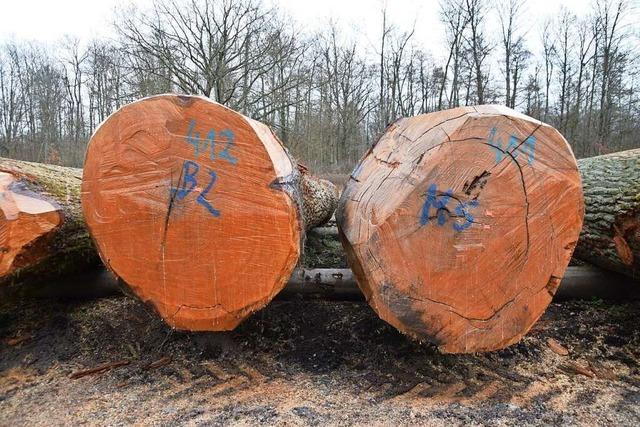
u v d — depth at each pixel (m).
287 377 2.58
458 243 2.14
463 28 22.97
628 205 2.80
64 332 2.98
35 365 2.70
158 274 2.26
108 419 2.18
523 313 2.22
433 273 2.15
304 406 2.29
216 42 16.88
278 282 2.22
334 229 5.15
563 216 2.18
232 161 2.16
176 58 16.67
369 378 2.55
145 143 2.21
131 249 2.26
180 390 2.45
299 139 21.86
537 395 2.38
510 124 2.14
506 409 2.25
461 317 2.19
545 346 2.85
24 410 2.26
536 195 2.15
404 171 2.28
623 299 3.27
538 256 2.19
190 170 2.19
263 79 19.14
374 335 2.91
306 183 3.50
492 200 2.14
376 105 27.53
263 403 2.32
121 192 2.24
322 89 25.14
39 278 2.82
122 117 2.21
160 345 2.86
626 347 2.83
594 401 2.32
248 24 17.23
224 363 2.72
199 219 2.20
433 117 2.40
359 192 2.59
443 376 2.55
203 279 2.23
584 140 24.19
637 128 23.03
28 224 2.43
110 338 2.94
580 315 3.16
